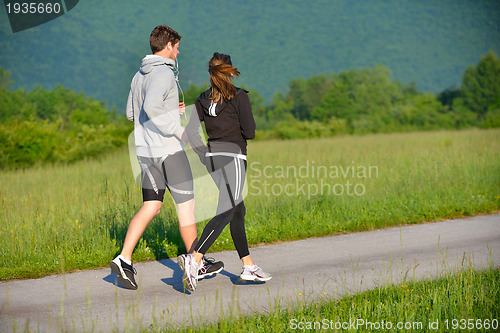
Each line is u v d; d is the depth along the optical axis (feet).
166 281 28.45
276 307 22.59
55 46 530.27
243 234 26.99
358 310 22.71
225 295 26.02
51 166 98.12
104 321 22.63
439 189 52.21
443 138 145.07
